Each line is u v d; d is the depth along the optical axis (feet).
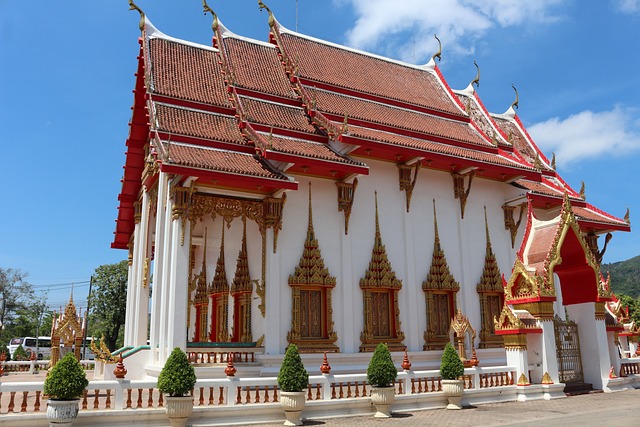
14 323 230.68
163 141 62.49
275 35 87.86
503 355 78.95
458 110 96.63
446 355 53.78
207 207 62.54
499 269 83.25
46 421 37.70
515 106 112.78
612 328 66.54
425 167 80.02
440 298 77.51
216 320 80.18
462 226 80.79
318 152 67.56
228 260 79.66
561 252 63.46
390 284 72.38
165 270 61.16
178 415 40.34
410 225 76.38
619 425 39.78
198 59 80.69
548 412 48.08
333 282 68.33
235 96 72.54
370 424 43.91
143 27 79.20
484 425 41.88
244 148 67.15
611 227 91.66
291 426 43.68
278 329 64.13
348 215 71.20
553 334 59.47
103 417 38.99
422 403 51.96
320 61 88.22
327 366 48.85
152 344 64.95
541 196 85.92
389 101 86.48
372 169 75.56
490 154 86.02
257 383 45.57
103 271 188.75
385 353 49.55
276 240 65.26
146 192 80.48
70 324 65.21
